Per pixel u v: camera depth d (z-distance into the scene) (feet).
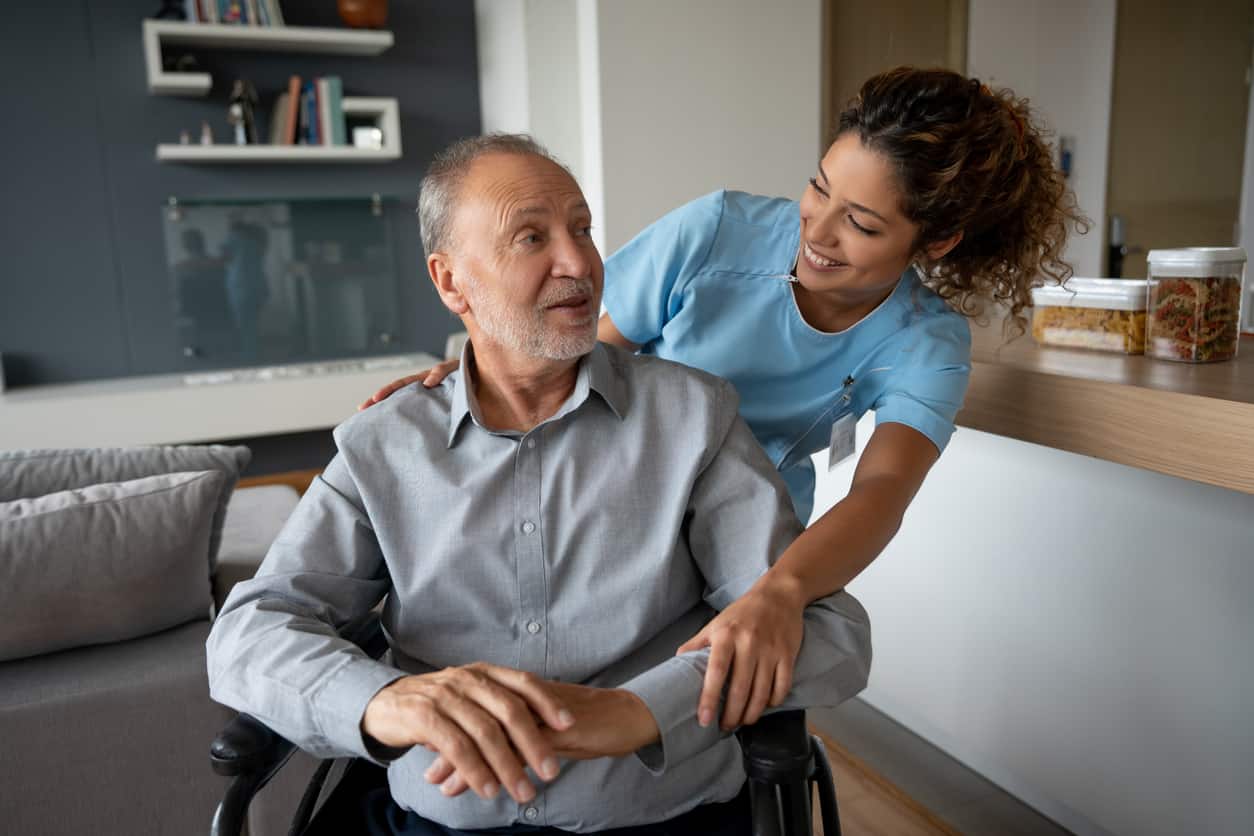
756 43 13.26
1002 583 5.82
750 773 2.80
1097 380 4.10
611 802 3.23
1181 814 4.89
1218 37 15.85
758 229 4.23
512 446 3.47
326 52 14.48
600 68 12.36
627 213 12.78
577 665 3.42
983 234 3.99
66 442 12.56
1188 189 16.51
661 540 3.44
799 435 4.48
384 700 2.80
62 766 4.70
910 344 4.06
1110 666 5.19
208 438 13.29
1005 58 15.87
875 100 3.45
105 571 5.00
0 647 4.87
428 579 3.44
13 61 13.08
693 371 3.69
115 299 13.97
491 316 3.38
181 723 4.90
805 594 3.05
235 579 6.04
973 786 6.17
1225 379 4.04
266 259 14.64
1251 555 4.43
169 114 13.84
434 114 15.39
